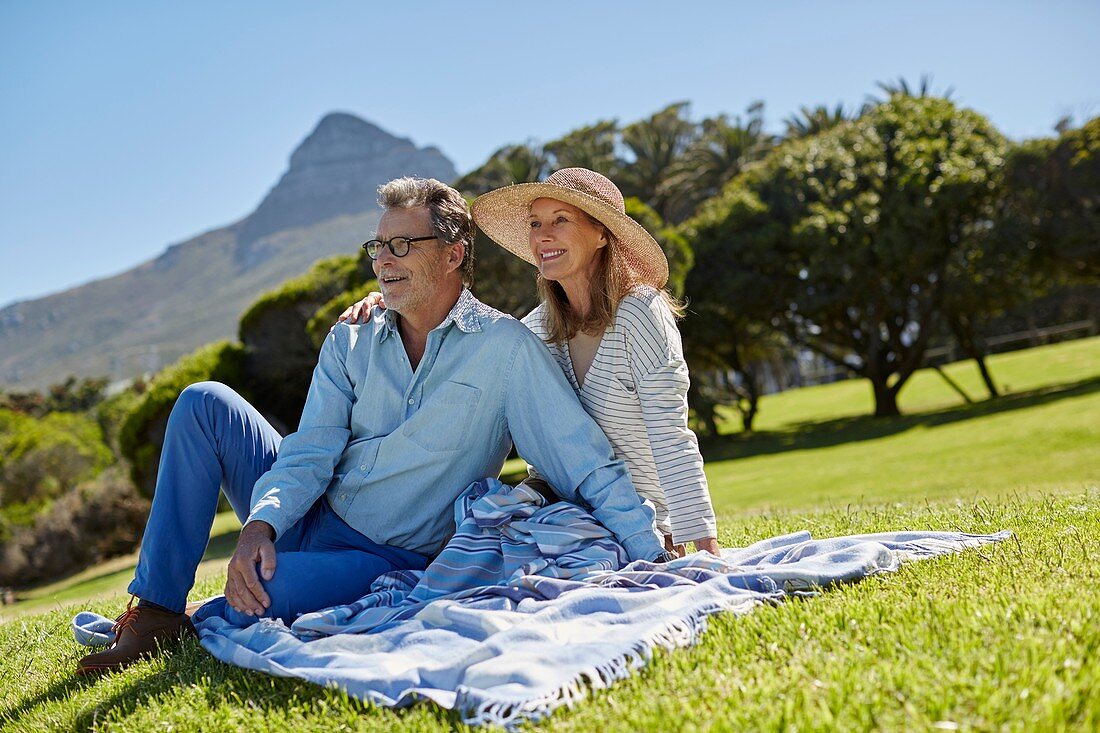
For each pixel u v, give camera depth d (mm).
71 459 34406
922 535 2889
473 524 2693
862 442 25203
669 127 42844
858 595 2246
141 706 2107
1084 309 49594
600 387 2988
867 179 28625
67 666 2789
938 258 28625
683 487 2791
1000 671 1617
